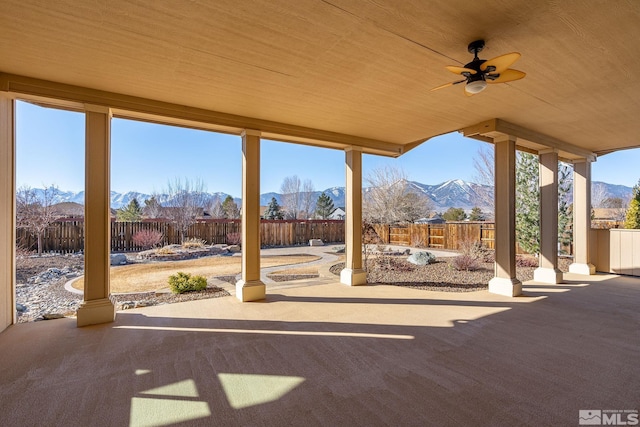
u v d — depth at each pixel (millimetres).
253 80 3564
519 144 5988
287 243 15133
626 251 7035
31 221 9578
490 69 2729
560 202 9570
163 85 3686
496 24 2494
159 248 11680
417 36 2680
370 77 3496
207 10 2311
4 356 2928
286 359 2871
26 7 2238
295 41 2758
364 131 5766
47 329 3643
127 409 2111
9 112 3779
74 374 2590
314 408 2115
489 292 5457
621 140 6277
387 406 2133
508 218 5254
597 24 2477
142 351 3043
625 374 2578
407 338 3369
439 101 4207
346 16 2404
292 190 29047
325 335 3465
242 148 5031
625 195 18844
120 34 2617
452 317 4086
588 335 3447
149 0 2182
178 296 5367
